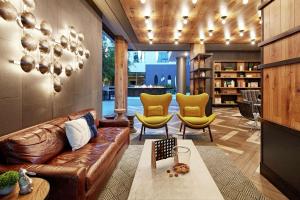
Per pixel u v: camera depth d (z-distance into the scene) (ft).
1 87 7.05
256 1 14.60
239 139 15.79
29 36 8.28
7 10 7.11
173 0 14.32
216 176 9.58
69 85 12.16
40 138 7.46
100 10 17.26
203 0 14.33
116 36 25.98
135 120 23.06
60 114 11.07
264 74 9.82
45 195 4.72
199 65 25.07
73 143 8.87
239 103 19.76
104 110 31.48
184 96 17.30
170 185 6.07
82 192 5.96
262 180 9.27
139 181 6.30
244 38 26.03
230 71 34.63
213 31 22.67
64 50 11.48
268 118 9.37
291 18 7.76
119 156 10.85
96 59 17.44
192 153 8.53
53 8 10.30
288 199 7.74
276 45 8.80
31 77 8.64
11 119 7.54
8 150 6.40
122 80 26.68
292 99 7.77
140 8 15.79
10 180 4.64
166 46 31.71
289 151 7.88
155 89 44.21
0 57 6.98
